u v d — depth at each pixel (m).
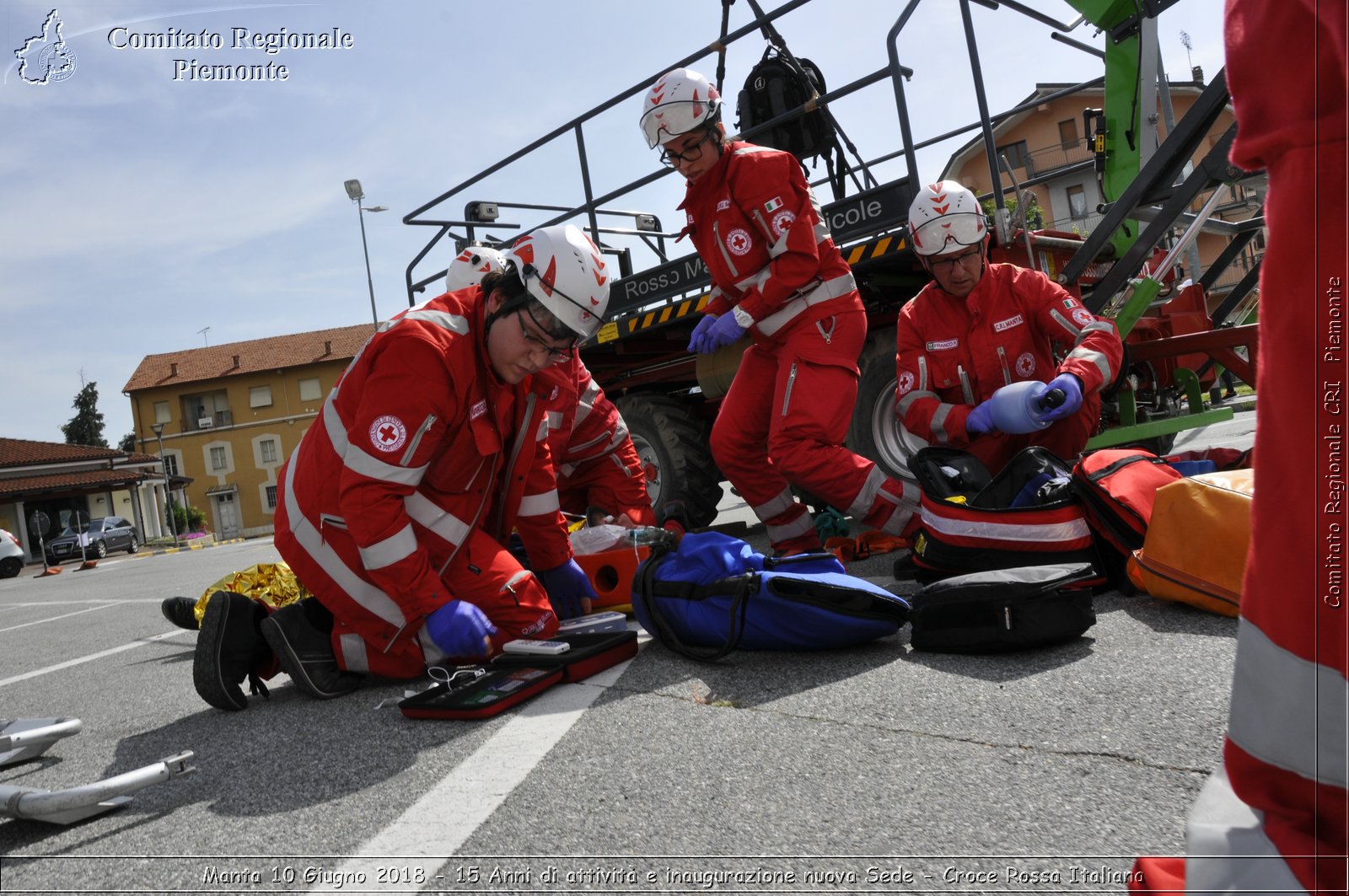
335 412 3.02
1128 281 5.20
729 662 3.00
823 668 2.80
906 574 3.95
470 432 2.96
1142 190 4.94
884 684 2.56
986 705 2.28
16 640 6.79
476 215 7.61
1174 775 1.77
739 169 3.96
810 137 6.06
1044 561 3.35
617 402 6.91
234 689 3.12
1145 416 5.77
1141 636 2.75
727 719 2.39
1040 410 3.86
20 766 2.80
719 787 1.94
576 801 1.96
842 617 2.89
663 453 6.60
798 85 5.98
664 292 6.46
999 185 5.11
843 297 4.14
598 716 2.53
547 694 2.83
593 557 4.10
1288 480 1.04
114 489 49.00
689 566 3.16
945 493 3.69
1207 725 1.98
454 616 2.94
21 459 47.34
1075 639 2.79
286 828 2.00
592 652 3.01
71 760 2.80
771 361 4.38
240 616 3.15
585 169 6.86
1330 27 0.97
